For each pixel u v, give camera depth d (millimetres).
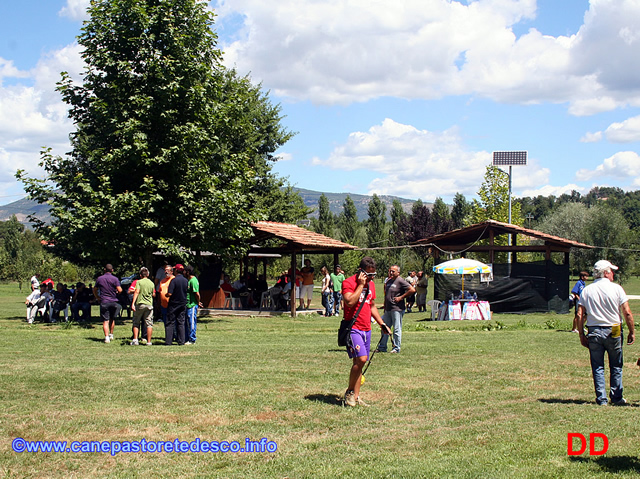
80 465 5547
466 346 14227
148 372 10156
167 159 20531
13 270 63219
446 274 28156
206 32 22531
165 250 20359
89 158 21031
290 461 5617
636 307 29438
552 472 5238
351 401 7754
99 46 21797
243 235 23172
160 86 20703
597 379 8070
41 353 12656
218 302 28047
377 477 5156
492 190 51906
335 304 26172
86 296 21844
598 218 62406
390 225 80188
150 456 5812
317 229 73875
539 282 27938
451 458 5668
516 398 8367
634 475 5176
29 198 20312
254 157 43219
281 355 12383
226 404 7781
